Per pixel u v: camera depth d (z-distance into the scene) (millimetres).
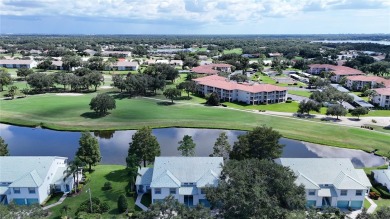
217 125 123688
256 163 59000
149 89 181375
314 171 68438
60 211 61562
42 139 110750
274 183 54250
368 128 122625
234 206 51594
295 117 136625
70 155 97438
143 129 80062
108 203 66000
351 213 63969
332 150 103125
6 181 65812
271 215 49062
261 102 164625
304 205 55250
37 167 69062
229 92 168125
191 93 186625
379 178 75875
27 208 49812
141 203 66500
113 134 116500
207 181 64750
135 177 71875
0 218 44969
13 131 118812
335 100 161125
